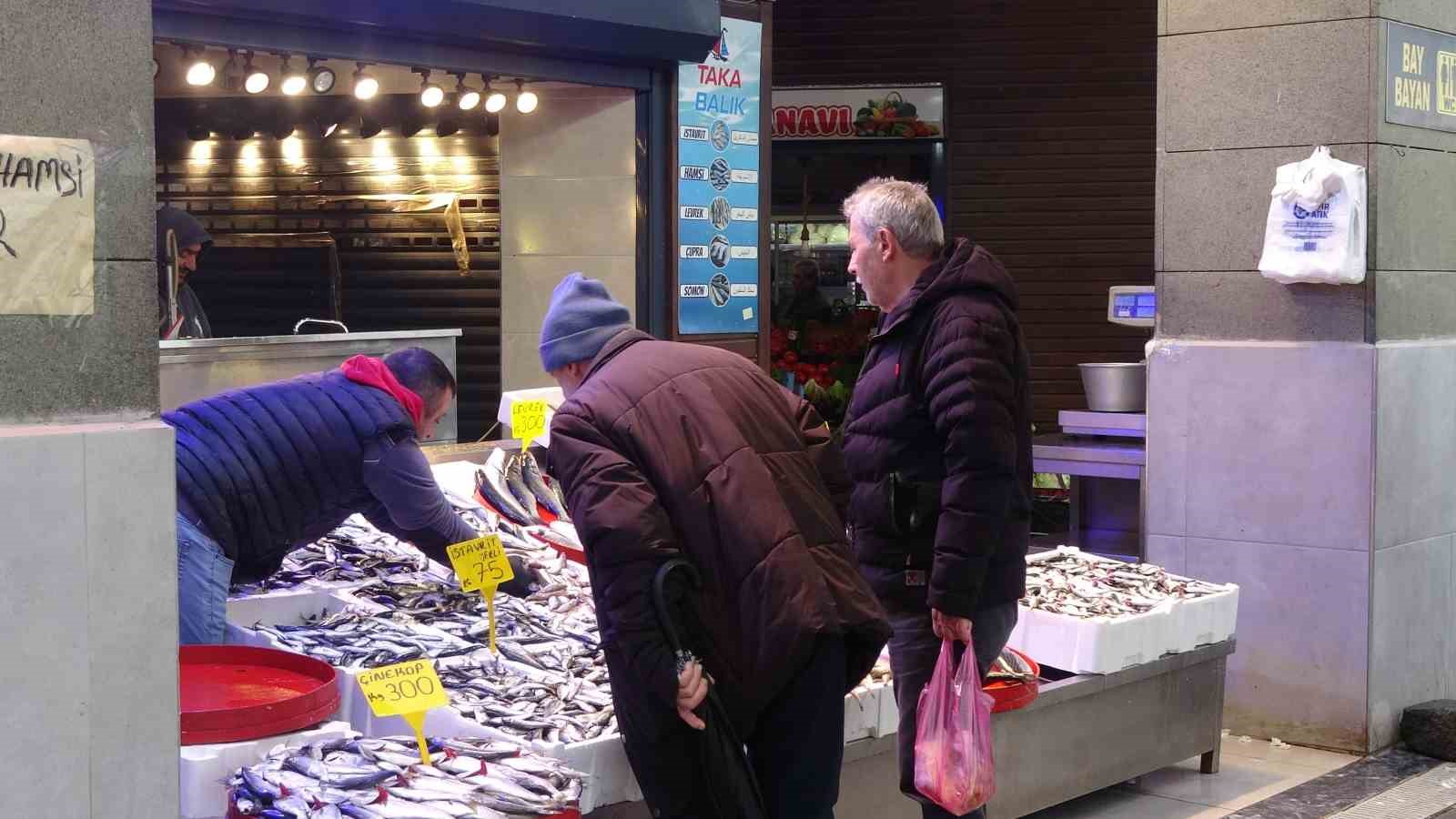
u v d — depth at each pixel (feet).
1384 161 18.31
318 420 12.64
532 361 22.45
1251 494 19.20
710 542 9.91
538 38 18.78
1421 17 18.83
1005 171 37.37
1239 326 19.29
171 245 21.76
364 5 17.22
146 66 8.25
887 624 10.50
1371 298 18.34
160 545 8.19
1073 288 37.24
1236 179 19.13
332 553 14.67
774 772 10.27
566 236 22.04
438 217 25.95
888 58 37.63
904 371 12.03
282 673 10.63
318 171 26.55
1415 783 17.44
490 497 16.21
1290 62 18.58
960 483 11.51
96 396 8.10
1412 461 19.10
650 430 9.99
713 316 22.30
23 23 7.72
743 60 22.39
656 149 21.38
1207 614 17.02
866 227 12.38
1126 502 23.50
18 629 7.63
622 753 10.91
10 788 7.63
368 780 9.02
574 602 14.08
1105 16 36.55
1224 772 17.81
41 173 7.82
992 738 14.16
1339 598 18.66
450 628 12.87
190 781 9.18
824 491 10.61
